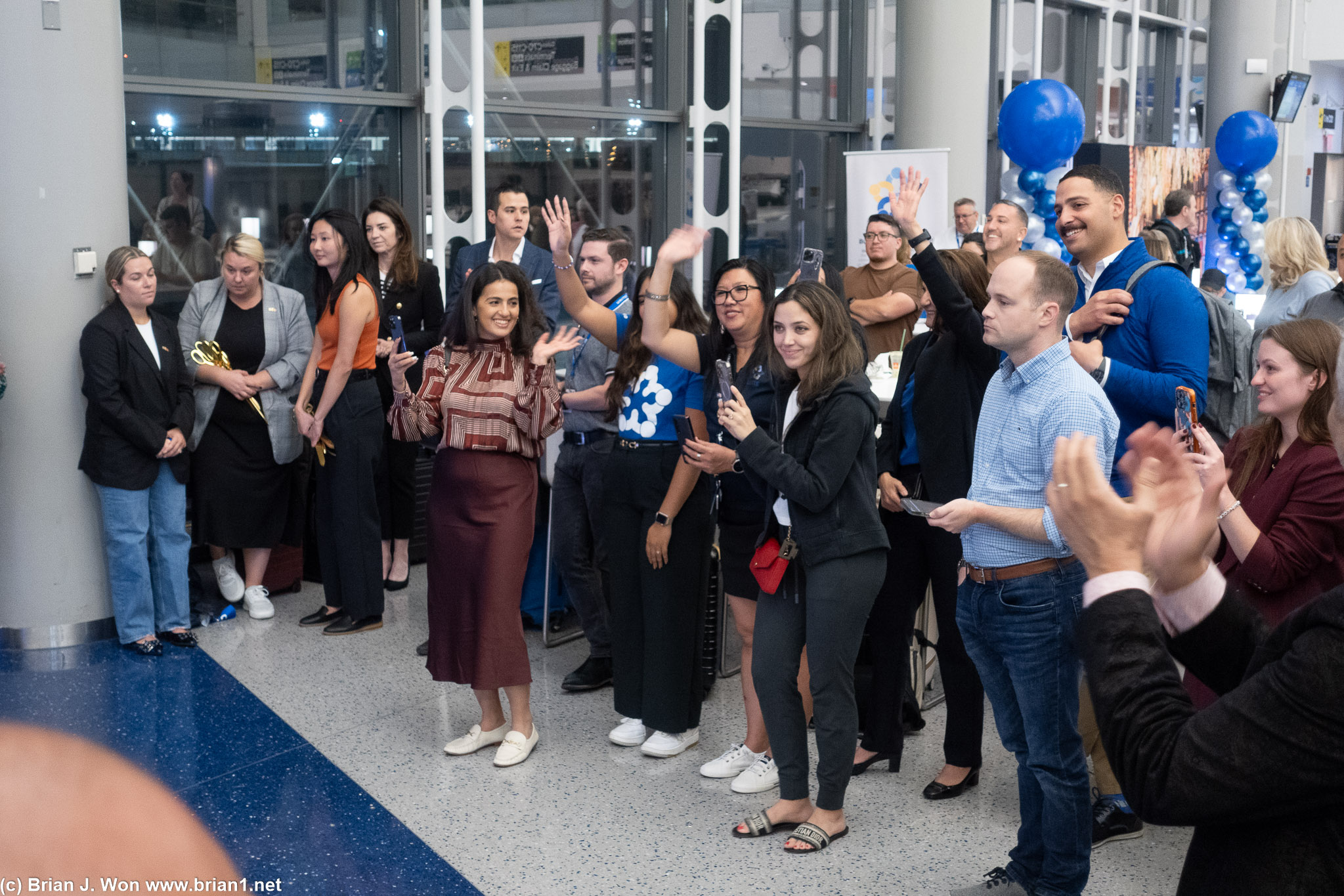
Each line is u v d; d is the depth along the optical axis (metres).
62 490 4.48
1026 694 2.56
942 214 7.59
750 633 3.49
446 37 6.33
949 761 3.41
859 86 9.25
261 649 4.59
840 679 3.00
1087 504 1.21
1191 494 1.30
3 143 4.25
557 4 7.03
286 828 3.17
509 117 6.86
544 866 2.99
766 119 8.48
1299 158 16.00
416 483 5.65
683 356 3.46
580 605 4.26
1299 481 2.47
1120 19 12.41
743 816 3.28
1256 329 5.46
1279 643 1.12
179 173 5.53
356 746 3.73
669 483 3.55
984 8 8.66
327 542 4.78
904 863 3.00
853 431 2.83
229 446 4.82
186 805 3.29
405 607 5.13
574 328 3.67
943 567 3.29
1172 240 8.20
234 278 4.80
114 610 4.57
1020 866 2.77
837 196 9.34
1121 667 1.16
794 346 2.88
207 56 5.56
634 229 7.77
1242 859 1.12
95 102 4.42
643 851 3.07
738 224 7.87
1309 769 1.03
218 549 5.05
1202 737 1.08
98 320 4.38
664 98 7.78
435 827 3.20
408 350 5.14
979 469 2.63
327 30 6.02
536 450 3.60
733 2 7.50
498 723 3.74
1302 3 15.34
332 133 6.12
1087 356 2.87
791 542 2.98
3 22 4.20
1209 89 14.05
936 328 3.28
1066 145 7.51
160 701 4.05
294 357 4.96
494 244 5.25
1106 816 3.13
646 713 3.66
